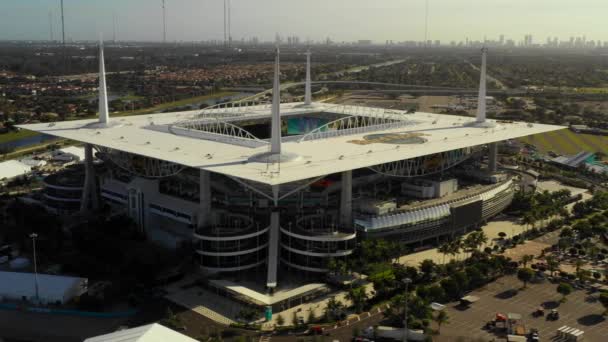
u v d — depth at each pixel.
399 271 148.62
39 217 191.12
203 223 169.25
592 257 172.88
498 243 184.50
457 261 165.75
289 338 125.69
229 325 131.25
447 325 130.25
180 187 192.25
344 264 150.12
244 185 165.88
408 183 198.75
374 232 169.62
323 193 184.12
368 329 125.88
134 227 183.75
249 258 161.75
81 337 125.94
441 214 182.75
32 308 139.12
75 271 159.88
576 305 141.50
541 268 162.75
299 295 143.25
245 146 196.62
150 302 142.75
